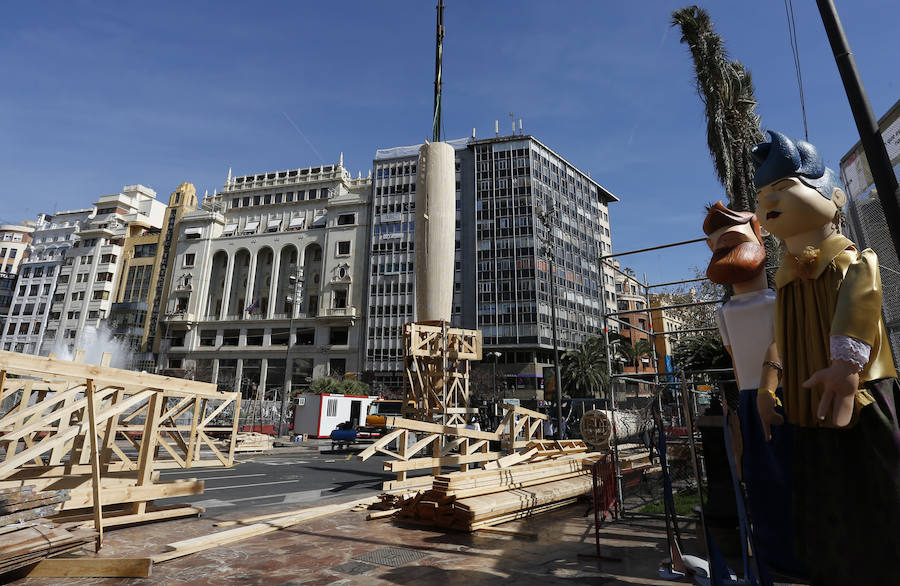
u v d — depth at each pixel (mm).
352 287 62656
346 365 60406
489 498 6484
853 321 1943
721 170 12555
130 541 5465
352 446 24047
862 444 1963
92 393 5367
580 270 61531
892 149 5117
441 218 9898
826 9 4094
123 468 7129
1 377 4852
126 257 77562
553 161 63219
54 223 88438
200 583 4078
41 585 4062
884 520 1856
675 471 7102
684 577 3748
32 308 79438
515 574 4113
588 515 6848
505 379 51969
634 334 52844
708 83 12602
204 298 69875
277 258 68125
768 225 2518
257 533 5922
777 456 2637
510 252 56875
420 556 4820
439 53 11320
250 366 64500
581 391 44094
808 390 2215
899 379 2090
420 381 9562
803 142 2479
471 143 62219
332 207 67188
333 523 6578
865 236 5508
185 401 8016
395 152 66250
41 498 4984
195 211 75312
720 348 17547
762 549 2682
